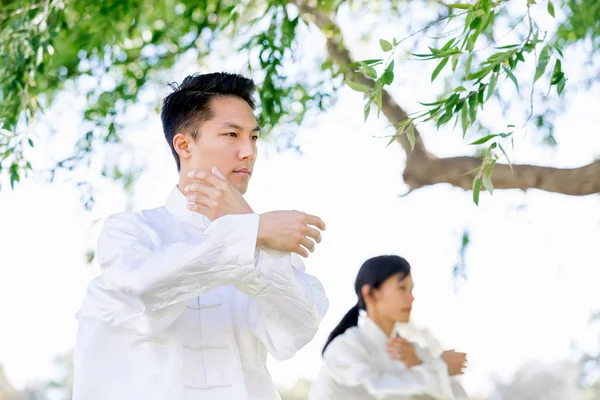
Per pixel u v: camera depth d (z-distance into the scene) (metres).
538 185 6.07
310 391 3.88
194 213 2.79
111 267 2.54
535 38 3.20
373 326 3.84
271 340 2.69
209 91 2.78
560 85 3.27
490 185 3.14
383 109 6.67
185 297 2.50
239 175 2.77
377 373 3.78
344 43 6.59
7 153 5.51
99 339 2.64
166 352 2.65
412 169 6.56
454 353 3.89
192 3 6.61
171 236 2.75
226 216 2.49
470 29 3.16
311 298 2.63
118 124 6.92
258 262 2.51
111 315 2.59
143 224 2.66
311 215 2.54
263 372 2.79
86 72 6.80
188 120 2.78
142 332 2.58
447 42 3.16
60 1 5.55
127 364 2.64
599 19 5.96
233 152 2.76
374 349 3.81
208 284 2.49
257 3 6.61
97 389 2.61
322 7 6.27
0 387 21.77
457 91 3.14
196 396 2.63
